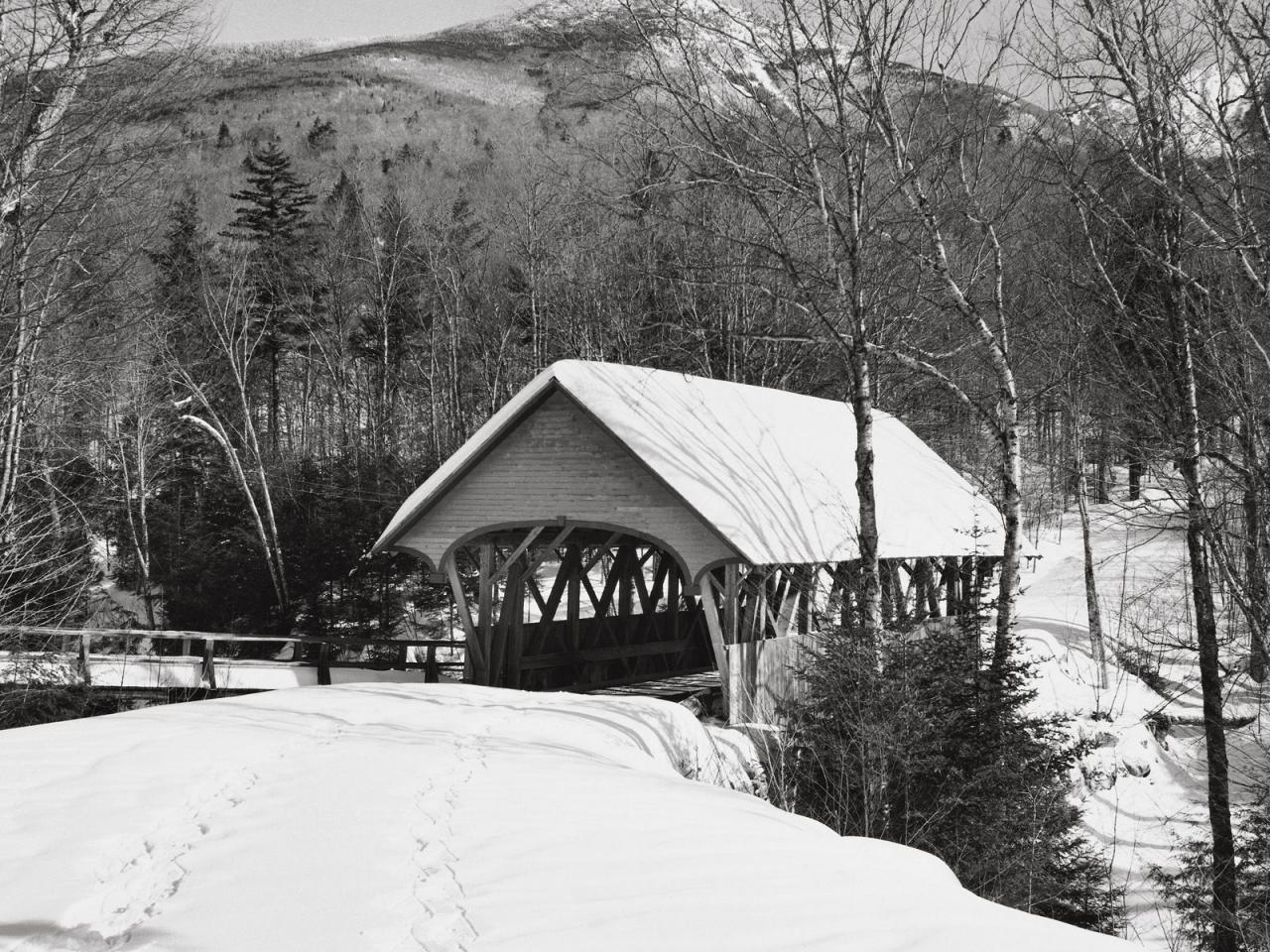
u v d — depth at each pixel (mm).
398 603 34281
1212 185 13531
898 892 6344
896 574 20406
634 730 13070
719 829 7410
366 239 54469
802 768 12734
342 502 34406
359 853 6676
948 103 16156
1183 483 15688
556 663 21062
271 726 11250
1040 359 21609
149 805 7766
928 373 16703
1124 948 5762
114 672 19734
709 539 17297
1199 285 13508
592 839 7020
